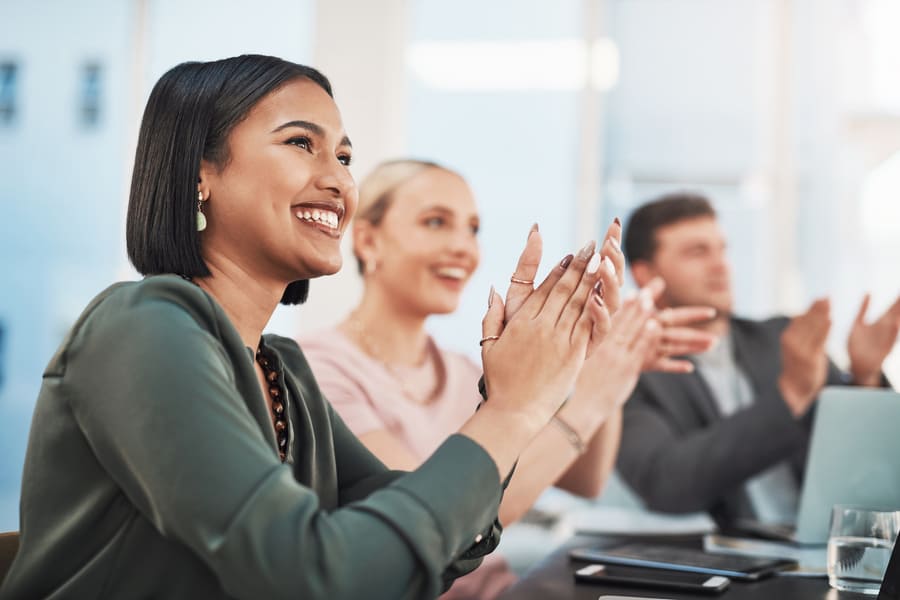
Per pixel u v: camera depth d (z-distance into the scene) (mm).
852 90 5590
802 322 3129
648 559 2098
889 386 3207
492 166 5875
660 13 5785
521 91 5867
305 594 1091
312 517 1131
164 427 1132
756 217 5676
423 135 5930
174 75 1446
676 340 2652
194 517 1106
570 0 5840
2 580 1508
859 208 5570
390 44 5945
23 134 6297
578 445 2479
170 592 1256
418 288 2906
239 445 1142
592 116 5812
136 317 1208
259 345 1556
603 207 5812
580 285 1368
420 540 1156
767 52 5688
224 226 1434
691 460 3277
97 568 1253
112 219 6215
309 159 1442
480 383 1460
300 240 1433
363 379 2766
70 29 6273
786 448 3176
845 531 1874
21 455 6184
